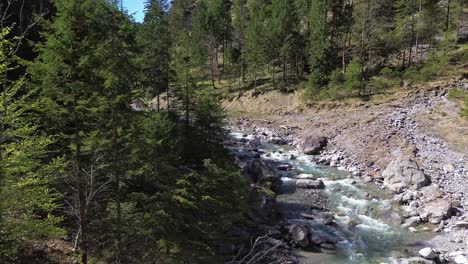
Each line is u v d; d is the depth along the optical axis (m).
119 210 16.50
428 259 23.19
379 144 41.62
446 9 69.25
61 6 15.70
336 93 57.91
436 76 55.47
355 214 29.88
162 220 16.09
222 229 20.09
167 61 32.62
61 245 18.41
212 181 18.84
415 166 34.12
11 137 13.71
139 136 17.27
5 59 12.84
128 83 18.66
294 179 36.50
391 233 27.08
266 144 48.41
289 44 64.25
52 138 15.97
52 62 15.42
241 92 69.38
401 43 62.81
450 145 38.47
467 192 30.72
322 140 45.25
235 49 77.94
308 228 26.42
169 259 16.41
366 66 62.59
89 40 16.28
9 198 12.57
